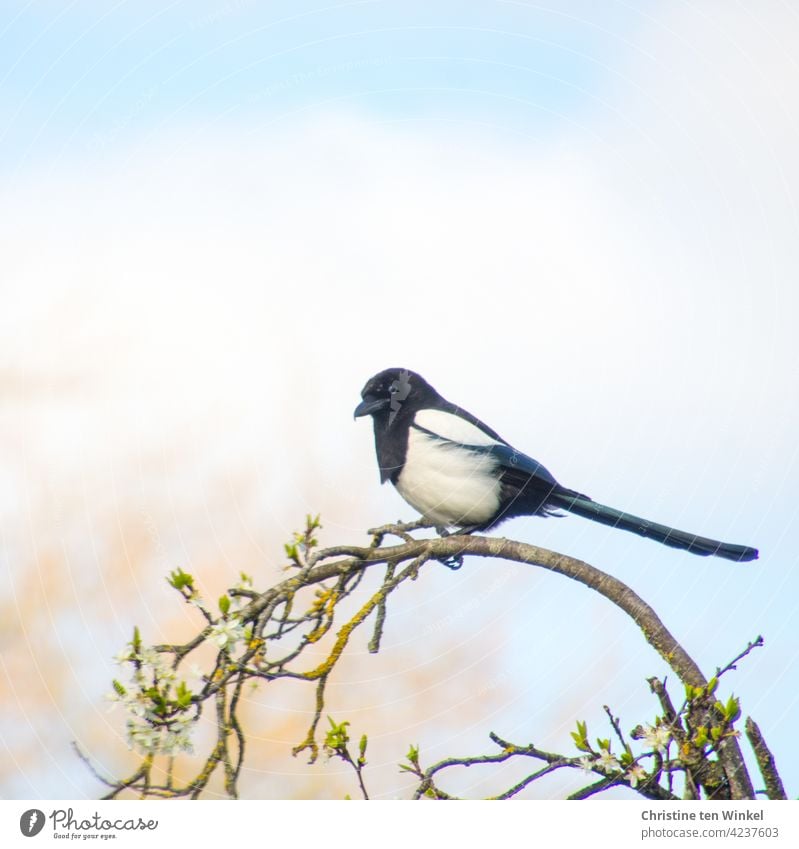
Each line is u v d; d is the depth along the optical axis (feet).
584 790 22.75
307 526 26.02
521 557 28.22
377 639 25.05
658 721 22.56
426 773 23.30
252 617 24.21
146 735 20.68
